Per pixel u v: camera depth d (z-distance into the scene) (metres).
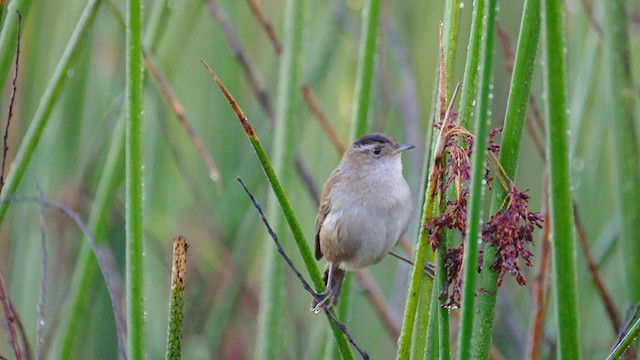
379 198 9.82
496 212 5.70
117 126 8.61
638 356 8.04
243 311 13.13
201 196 12.41
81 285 8.73
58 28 11.26
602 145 11.10
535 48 5.51
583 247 9.24
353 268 10.13
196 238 12.42
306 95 10.28
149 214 11.95
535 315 8.79
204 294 12.84
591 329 11.07
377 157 9.89
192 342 12.37
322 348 10.34
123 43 11.88
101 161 11.79
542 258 8.77
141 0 6.10
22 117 10.52
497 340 12.28
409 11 13.12
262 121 12.41
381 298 10.98
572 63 10.83
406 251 11.63
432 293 6.04
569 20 11.30
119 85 11.91
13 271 11.17
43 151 11.21
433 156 6.08
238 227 12.06
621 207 7.91
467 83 5.82
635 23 11.32
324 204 10.14
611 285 11.50
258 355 8.74
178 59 12.02
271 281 8.68
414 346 6.35
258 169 12.04
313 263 6.25
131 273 6.25
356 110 8.44
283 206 6.06
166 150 12.23
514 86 5.55
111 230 12.05
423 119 13.23
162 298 11.81
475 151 4.88
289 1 8.54
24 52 10.27
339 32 12.06
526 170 13.07
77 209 11.46
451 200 5.71
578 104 9.97
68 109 11.29
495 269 5.66
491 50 4.82
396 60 12.45
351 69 12.77
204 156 8.89
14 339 7.29
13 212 11.23
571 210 5.00
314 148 13.18
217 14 10.86
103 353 11.52
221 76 12.64
